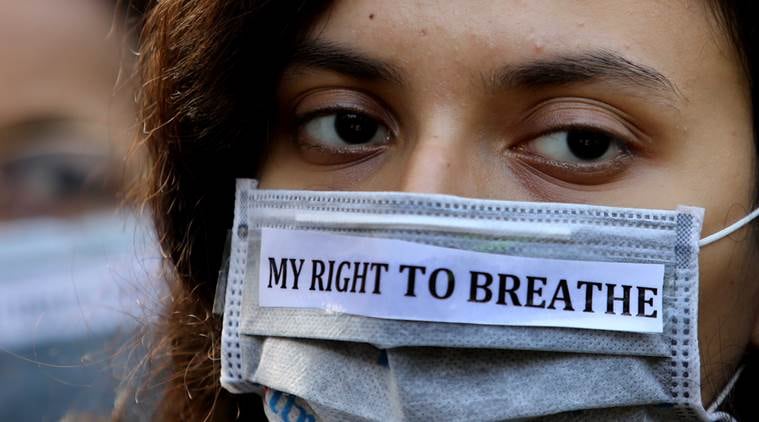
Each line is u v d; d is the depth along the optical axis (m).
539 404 1.85
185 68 2.21
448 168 1.87
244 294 2.05
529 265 1.86
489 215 1.86
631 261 1.88
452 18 1.86
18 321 3.23
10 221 3.71
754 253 2.00
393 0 1.89
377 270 1.86
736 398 2.17
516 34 1.84
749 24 1.93
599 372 1.87
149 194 2.44
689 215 1.88
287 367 1.96
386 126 1.98
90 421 2.85
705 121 1.91
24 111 4.05
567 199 1.92
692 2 1.89
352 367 1.91
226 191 2.30
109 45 4.20
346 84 1.96
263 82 2.08
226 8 2.11
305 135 2.05
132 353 2.65
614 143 1.91
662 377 1.90
